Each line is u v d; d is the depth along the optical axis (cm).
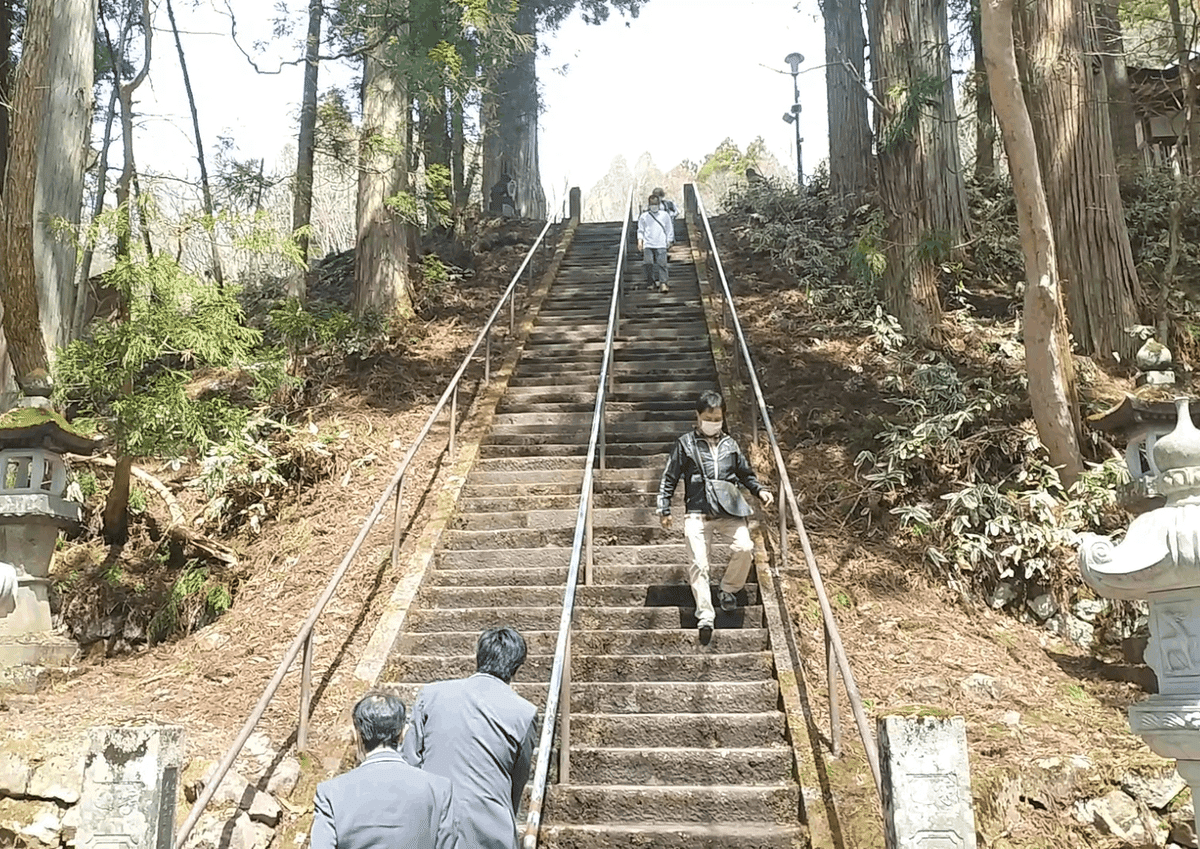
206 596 881
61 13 1159
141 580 932
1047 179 1214
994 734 624
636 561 812
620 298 1537
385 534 895
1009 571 831
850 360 1215
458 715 418
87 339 1233
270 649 750
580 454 1020
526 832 437
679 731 610
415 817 357
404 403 1194
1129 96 1698
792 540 860
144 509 1007
